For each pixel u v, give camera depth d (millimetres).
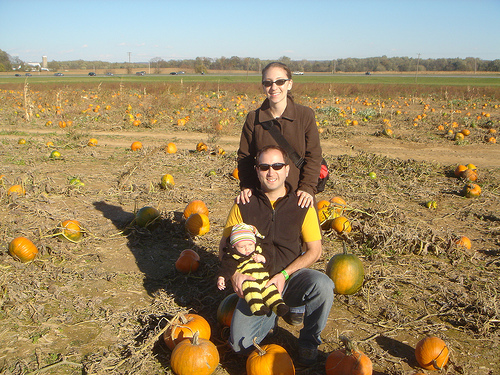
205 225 4008
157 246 3836
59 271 3227
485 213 4883
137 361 2268
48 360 2287
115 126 11016
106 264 3434
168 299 2887
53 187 5219
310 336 2291
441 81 47250
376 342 2543
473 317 2785
